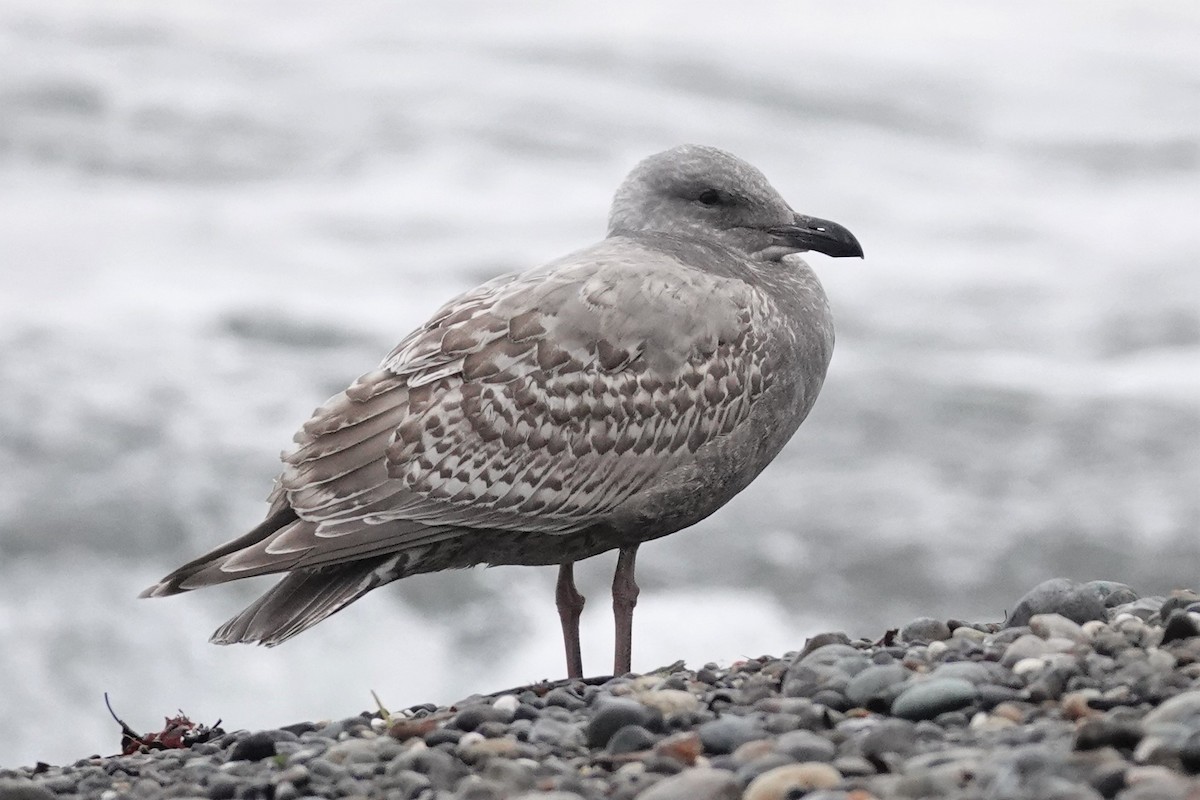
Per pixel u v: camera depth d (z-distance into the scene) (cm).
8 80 4406
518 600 1709
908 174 4744
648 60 5628
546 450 760
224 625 739
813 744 533
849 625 1747
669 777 523
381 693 1575
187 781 605
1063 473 2127
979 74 6212
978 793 468
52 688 1559
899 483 2080
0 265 2914
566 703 658
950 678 586
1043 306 3039
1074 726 529
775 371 809
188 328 2500
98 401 2166
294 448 768
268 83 4806
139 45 5069
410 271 3089
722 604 1741
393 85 4856
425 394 757
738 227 859
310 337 2534
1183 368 2605
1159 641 638
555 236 3475
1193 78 6669
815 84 5675
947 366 2583
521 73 5238
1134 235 3862
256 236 3288
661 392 772
